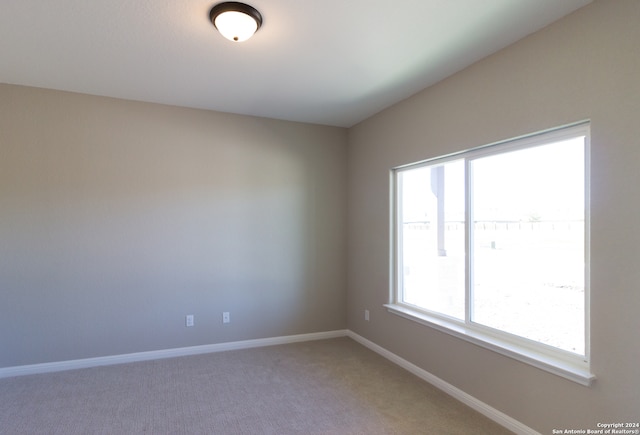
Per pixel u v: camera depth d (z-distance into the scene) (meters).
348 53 2.57
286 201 4.19
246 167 4.01
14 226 3.17
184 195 3.73
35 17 2.12
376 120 3.91
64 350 3.30
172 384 3.01
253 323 4.02
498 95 2.48
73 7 2.02
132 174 3.54
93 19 2.14
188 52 2.57
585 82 1.97
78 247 3.35
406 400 2.76
